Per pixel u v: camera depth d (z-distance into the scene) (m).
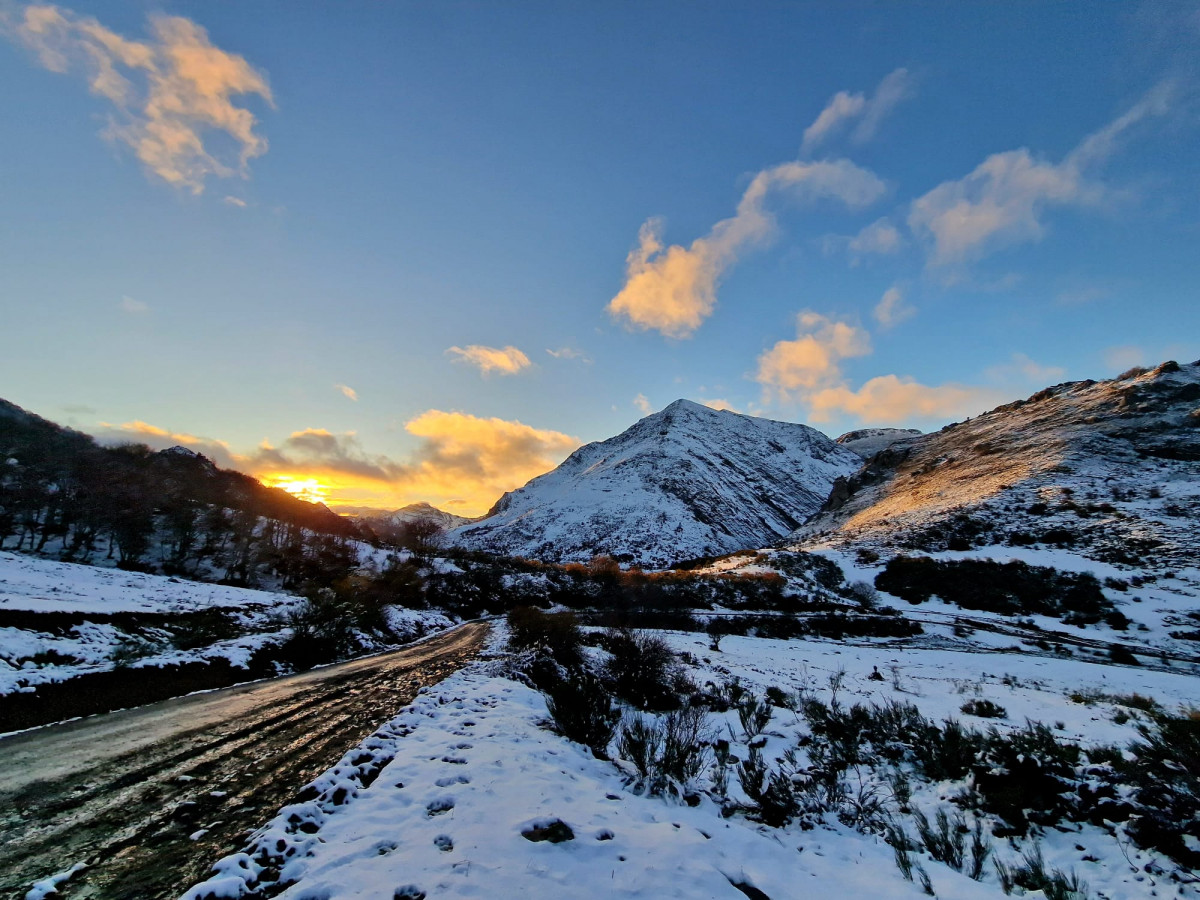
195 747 7.99
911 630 44.53
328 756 7.58
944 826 6.06
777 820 6.31
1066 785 6.88
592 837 4.81
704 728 10.59
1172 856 5.33
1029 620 43.69
